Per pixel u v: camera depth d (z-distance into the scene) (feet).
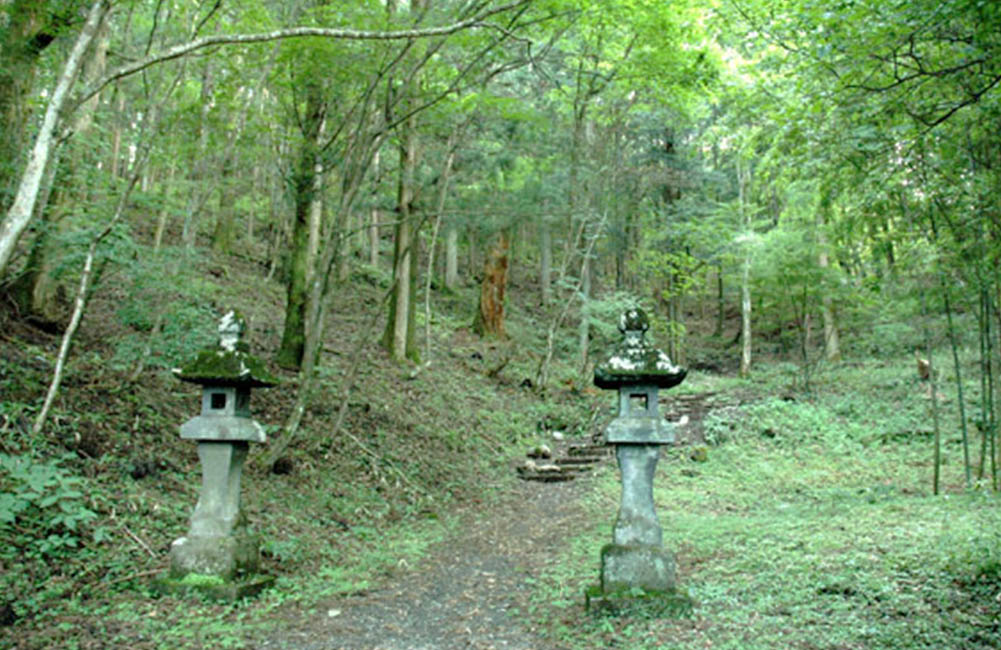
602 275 83.15
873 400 47.29
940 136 16.12
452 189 44.09
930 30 12.75
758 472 36.32
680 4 37.88
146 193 28.66
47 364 25.26
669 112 57.77
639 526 15.96
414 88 31.76
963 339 35.53
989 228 20.97
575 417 50.06
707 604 15.60
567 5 27.25
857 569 16.94
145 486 21.20
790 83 20.17
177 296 27.43
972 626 12.92
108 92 40.75
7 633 13.00
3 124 22.99
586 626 14.62
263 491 24.61
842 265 52.75
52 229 24.88
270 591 17.11
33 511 17.51
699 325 99.50
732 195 80.69
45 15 23.35
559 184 51.29
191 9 27.66
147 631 13.89
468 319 69.82
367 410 36.37
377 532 24.81
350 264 64.85
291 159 33.68
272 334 42.34
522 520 28.76
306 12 26.81
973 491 26.53
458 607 17.06
